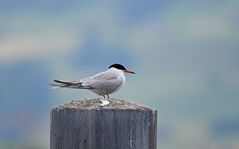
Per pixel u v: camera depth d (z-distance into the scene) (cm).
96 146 945
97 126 946
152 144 962
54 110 964
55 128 962
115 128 946
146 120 952
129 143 946
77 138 950
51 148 968
